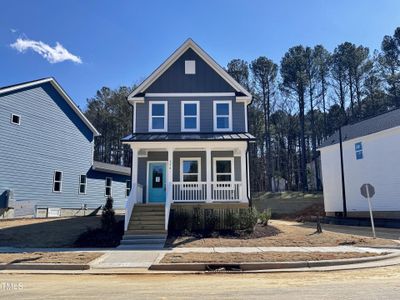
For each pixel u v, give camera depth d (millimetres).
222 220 17000
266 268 10258
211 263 10328
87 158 28500
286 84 53062
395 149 24281
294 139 58500
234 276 9203
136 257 11773
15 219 20500
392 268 10164
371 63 51000
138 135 19625
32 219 20672
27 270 10172
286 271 9867
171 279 8805
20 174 21797
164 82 21172
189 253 12000
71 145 26750
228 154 20500
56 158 25031
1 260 10992
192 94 21047
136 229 15766
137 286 7895
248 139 18344
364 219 26266
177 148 18922
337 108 53438
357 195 27734
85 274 9586
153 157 20500
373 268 10195
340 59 51938
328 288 7508
